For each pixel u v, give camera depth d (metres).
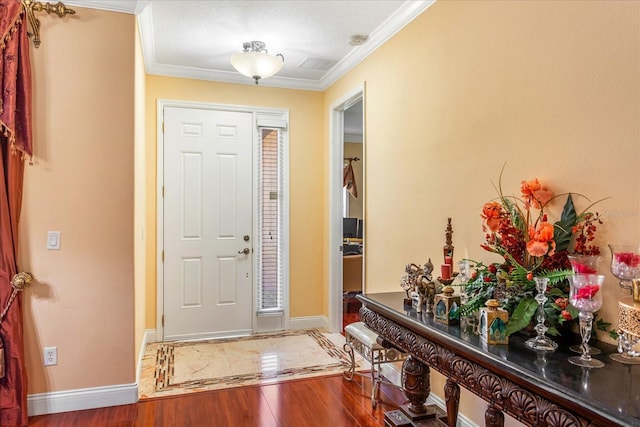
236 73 4.17
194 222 4.13
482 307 1.61
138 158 3.11
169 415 2.56
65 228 2.61
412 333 1.90
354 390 2.94
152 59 3.78
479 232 2.24
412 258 2.85
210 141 4.18
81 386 2.63
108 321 2.68
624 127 1.51
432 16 2.64
